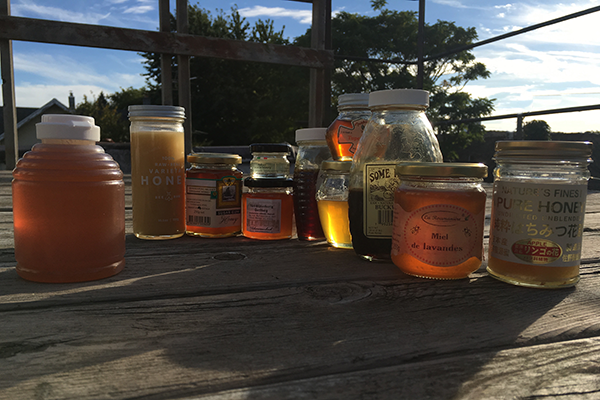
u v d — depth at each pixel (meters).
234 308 0.29
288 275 0.37
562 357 0.23
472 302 0.31
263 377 0.21
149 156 0.52
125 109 13.34
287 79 9.22
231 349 0.23
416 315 0.28
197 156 0.53
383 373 0.21
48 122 0.33
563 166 0.34
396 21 8.55
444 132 8.45
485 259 0.46
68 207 0.34
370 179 0.41
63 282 0.34
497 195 0.37
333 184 0.48
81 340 0.24
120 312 0.28
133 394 0.19
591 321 0.28
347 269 0.40
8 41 1.27
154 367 0.21
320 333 0.26
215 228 0.53
